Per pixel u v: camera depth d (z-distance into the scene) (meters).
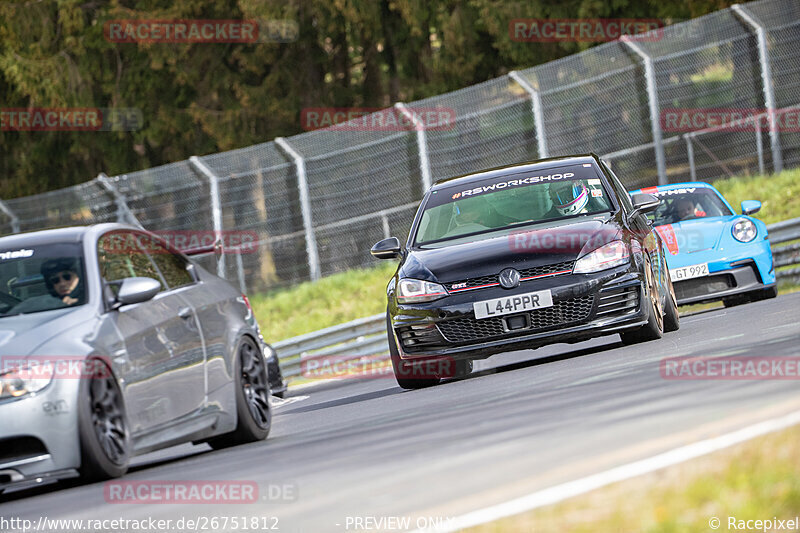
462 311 30.62
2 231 75.19
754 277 45.78
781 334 25.72
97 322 21.64
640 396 18.19
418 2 102.12
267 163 75.50
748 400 15.18
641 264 31.36
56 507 18.23
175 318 23.55
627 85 74.44
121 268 23.66
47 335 21.00
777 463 10.75
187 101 111.50
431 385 33.34
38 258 23.16
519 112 73.44
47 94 106.56
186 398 23.17
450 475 13.72
